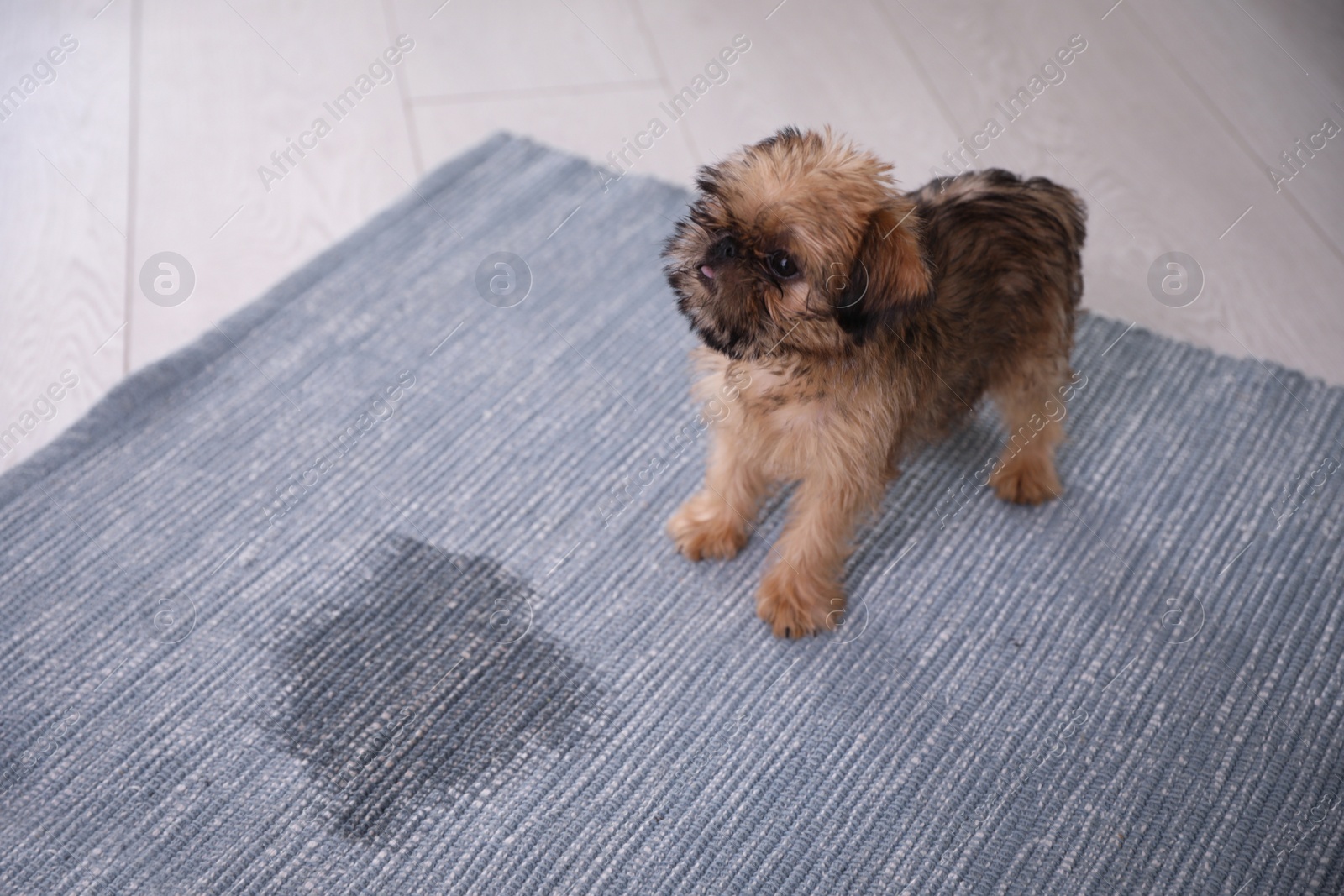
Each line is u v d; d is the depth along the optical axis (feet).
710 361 6.43
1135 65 11.29
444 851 5.76
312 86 10.61
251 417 7.87
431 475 7.57
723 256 5.48
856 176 5.53
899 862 5.82
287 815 5.87
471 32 11.32
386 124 10.30
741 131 10.37
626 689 6.50
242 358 8.23
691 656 6.68
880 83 10.98
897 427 6.20
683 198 9.65
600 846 5.82
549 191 9.67
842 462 6.14
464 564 7.08
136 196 9.46
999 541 7.34
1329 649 6.81
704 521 7.19
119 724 6.20
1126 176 10.11
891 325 5.65
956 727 6.40
